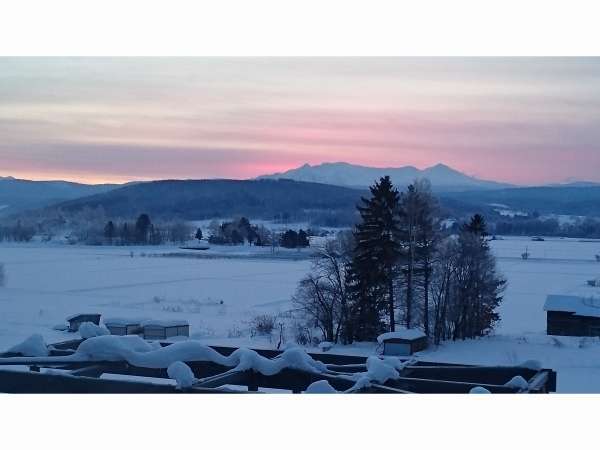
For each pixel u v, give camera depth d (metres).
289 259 138.25
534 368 13.06
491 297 54.00
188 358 13.18
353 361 14.29
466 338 49.97
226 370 13.13
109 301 69.06
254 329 50.09
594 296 63.22
